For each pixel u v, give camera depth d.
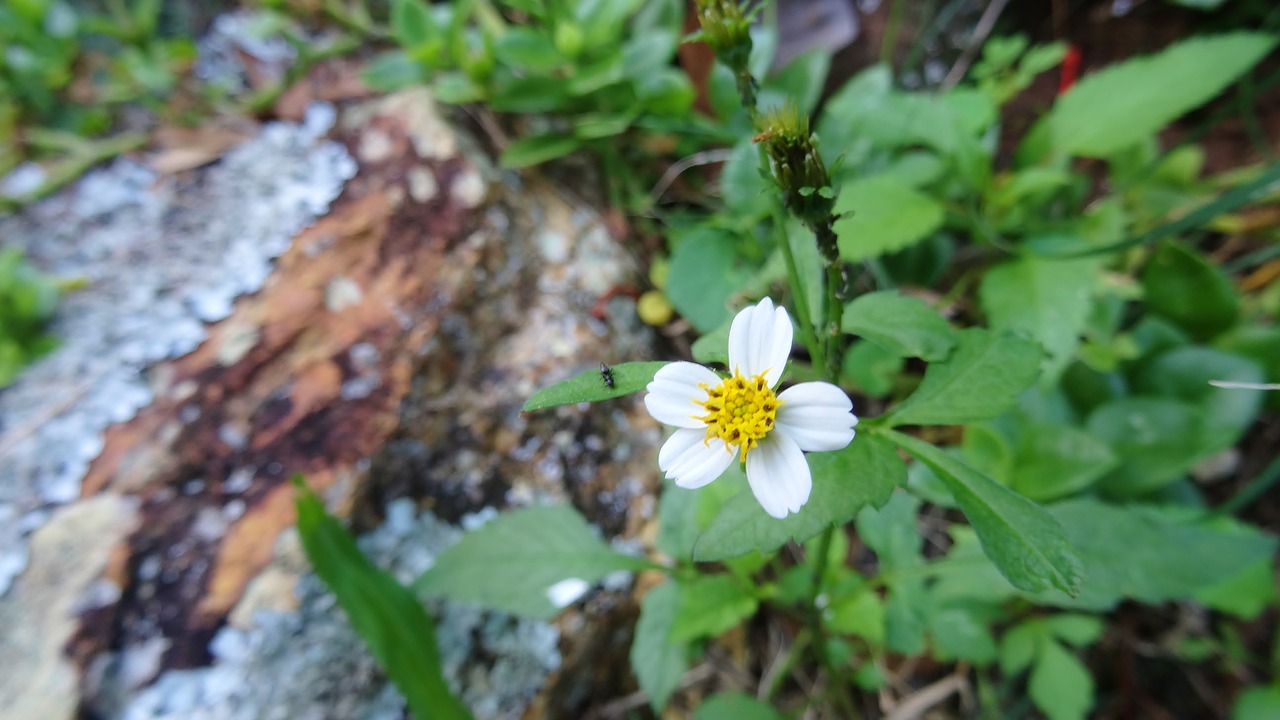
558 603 0.20
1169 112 0.23
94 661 0.18
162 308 0.24
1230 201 0.19
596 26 0.27
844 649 0.21
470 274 0.24
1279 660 0.21
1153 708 0.23
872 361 0.23
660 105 0.27
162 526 0.20
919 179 0.24
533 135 0.27
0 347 0.23
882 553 0.19
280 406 0.22
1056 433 0.20
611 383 0.12
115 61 0.33
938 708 0.23
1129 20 0.31
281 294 0.24
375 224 0.25
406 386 0.22
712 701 0.19
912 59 0.32
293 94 0.30
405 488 0.21
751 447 0.12
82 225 0.27
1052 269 0.22
